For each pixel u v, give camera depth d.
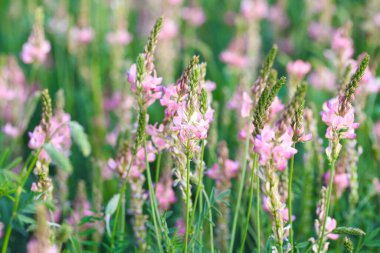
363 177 5.56
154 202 3.75
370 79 5.69
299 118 3.44
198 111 3.48
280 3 11.05
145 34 10.23
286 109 3.45
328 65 8.82
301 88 3.43
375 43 9.02
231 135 6.71
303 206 5.07
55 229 3.64
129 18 10.49
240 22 8.45
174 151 3.78
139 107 3.80
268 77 4.37
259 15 8.94
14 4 10.07
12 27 10.25
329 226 3.95
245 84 5.88
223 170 4.82
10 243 5.51
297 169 5.71
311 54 10.01
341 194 5.07
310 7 10.19
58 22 8.93
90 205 5.91
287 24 11.13
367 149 5.96
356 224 5.21
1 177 3.85
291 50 10.56
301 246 3.78
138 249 4.64
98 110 7.63
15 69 7.77
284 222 4.04
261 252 4.61
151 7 10.34
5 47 10.31
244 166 3.99
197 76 3.41
